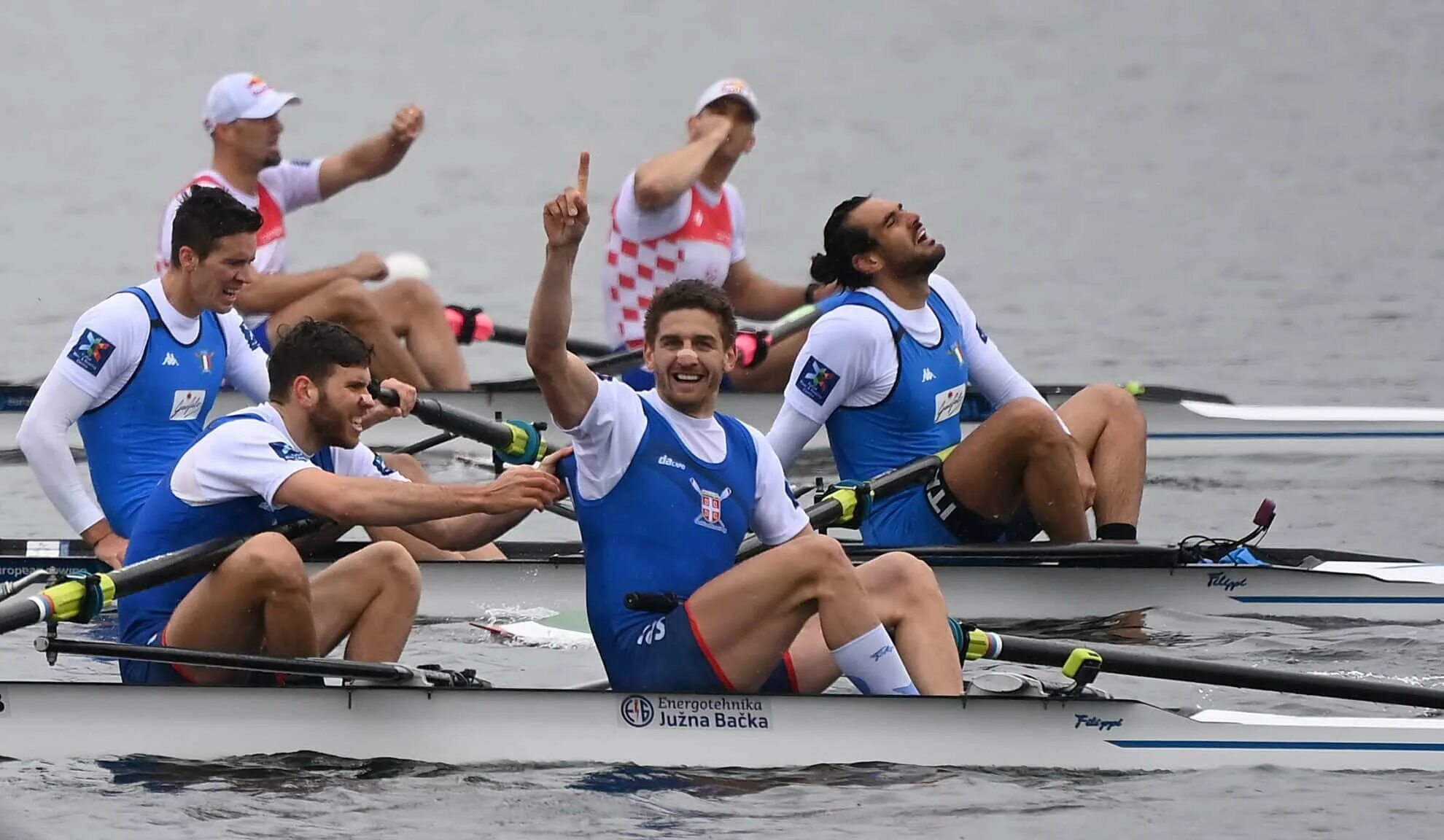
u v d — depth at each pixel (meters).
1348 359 69.25
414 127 54.47
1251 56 165.50
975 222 104.00
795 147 131.50
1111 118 140.62
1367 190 111.19
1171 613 39.50
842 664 29.28
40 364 70.06
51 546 41.03
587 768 29.44
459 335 54.34
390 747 29.58
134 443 37.50
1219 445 57.00
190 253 37.03
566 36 182.62
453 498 29.39
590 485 29.98
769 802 28.19
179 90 152.50
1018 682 30.47
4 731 29.58
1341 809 28.23
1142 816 27.84
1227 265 89.44
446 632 38.31
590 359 54.06
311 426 30.67
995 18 189.88
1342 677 30.59
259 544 29.06
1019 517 40.00
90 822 27.27
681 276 53.69
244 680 30.64
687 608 29.28
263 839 26.70
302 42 178.12
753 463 30.64
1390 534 47.41
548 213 27.47
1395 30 173.75
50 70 161.75
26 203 108.56
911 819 27.56
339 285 50.25
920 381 39.56
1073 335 74.50
